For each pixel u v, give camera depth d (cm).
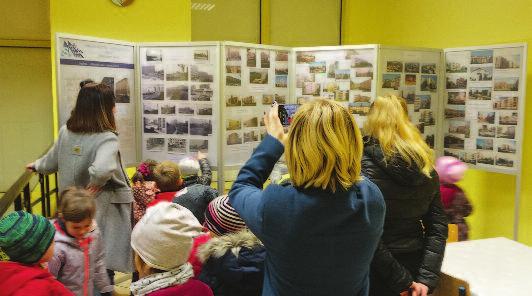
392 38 546
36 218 168
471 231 467
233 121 380
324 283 140
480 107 401
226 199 206
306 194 137
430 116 421
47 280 162
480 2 441
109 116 269
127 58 382
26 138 550
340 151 134
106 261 272
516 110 380
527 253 219
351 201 136
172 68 381
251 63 384
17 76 541
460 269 202
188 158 347
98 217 268
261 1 539
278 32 552
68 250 211
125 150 387
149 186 314
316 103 140
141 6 429
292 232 136
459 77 412
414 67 407
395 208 196
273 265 145
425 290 192
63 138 271
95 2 415
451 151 423
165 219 154
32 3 536
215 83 373
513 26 414
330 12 570
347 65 396
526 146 412
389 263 190
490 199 449
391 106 198
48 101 550
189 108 380
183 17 441
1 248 162
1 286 155
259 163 158
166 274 154
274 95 400
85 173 267
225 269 182
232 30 530
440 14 483
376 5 561
